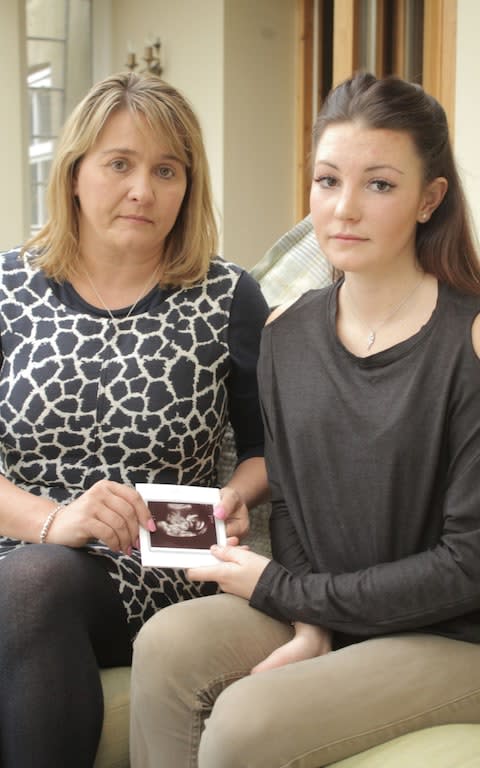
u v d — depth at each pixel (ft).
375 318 4.97
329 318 5.12
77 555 5.19
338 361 4.98
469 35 11.76
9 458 6.03
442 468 4.71
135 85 5.85
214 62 18.39
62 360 5.86
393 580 4.51
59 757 4.79
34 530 5.37
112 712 5.13
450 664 4.47
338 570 4.97
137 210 5.77
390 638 4.63
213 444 6.20
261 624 4.88
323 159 4.75
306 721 4.16
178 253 6.16
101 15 22.57
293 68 18.79
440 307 4.81
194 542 5.22
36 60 22.24
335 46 15.37
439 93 13.03
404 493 4.70
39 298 6.02
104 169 5.76
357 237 4.73
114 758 5.17
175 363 5.93
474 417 4.58
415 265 4.98
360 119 4.66
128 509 5.26
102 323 5.93
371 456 4.72
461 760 4.06
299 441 4.99
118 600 5.38
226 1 17.99
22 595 4.82
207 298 6.11
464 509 4.51
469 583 4.44
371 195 4.68
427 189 4.84
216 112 18.45
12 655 4.79
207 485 6.28
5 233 20.47
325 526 4.98
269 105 18.74
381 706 4.29
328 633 4.90
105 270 6.05
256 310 6.24
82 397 5.83
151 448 5.88
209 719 4.32
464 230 4.97
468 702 4.43
